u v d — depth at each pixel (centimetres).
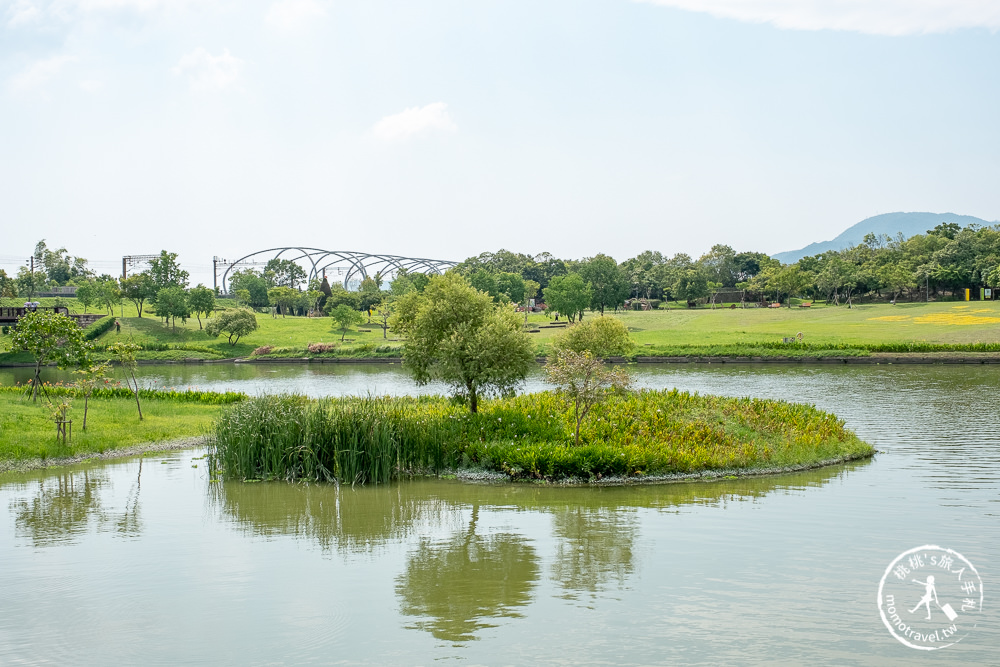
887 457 2561
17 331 3597
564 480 2242
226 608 1209
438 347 2761
